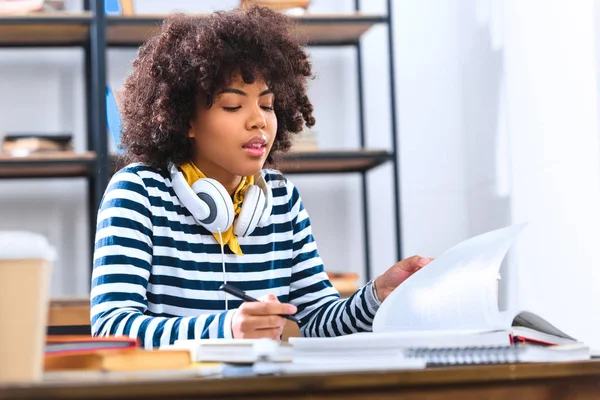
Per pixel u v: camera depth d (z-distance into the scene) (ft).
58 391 2.66
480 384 3.21
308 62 6.35
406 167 12.33
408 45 12.41
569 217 9.40
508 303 10.88
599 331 8.74
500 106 11.11
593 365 3.41
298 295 6.01
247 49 5.54
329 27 11.30
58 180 11.62
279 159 6.62
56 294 11.51
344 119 12.34
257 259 5.73
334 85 12.35
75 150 11.65
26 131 11.59
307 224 6.14
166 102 5.59
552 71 9.70
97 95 10.39
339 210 12.28
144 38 11.20
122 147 6.04
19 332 2.84
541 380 3.32
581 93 9.11
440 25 12.44
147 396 2.76
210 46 5.47
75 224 11.62
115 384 2.72
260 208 5.65
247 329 4.14
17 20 10.37
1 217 11.51
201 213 5.40
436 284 4.42
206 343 3.44
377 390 3.03
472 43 11.88
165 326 4.43
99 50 10.42
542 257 10.02
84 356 3.18
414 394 3.09
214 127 5.50
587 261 9.02
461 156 12.37
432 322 4.33
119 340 3.64
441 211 12.30
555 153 9.70
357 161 11.13
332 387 2.95
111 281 5.08
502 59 10.98
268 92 5.62
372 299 5.35
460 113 12.38
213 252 5.56
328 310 5.69
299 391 2.93
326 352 3.38
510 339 3.86
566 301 9.48
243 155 5.50
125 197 5.33
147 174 5.53
